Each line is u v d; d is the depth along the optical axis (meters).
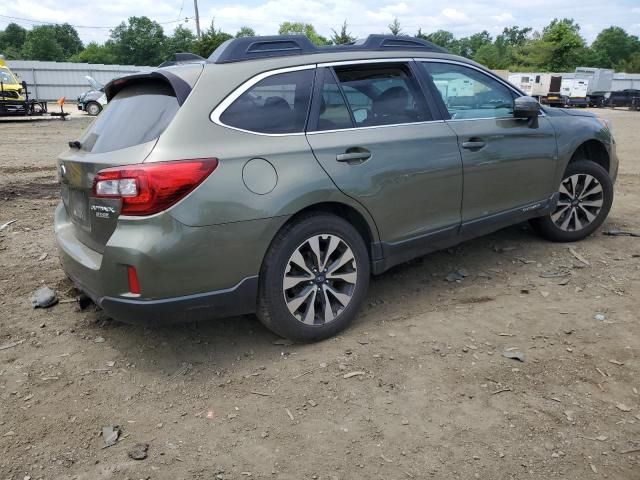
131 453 2.65
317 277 3.51
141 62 93.56
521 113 4.47
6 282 4.70
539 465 2.53
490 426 2.78
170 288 3.03
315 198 3.37
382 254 3.83
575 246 5.26
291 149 3.34
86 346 3.66
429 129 4.00
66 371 3.37
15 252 5.46
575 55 79.88
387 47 4.07
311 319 3.52
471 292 4.33
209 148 3.09
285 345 3.60
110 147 3.27
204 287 3.12
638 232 5.66
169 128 3.08
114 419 2.92
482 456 2.58
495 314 3.95
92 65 44.25
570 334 3.64
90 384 3.23
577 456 2.58
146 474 2.53
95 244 3.28
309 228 3.40
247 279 3.24
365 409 2.93
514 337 3.62
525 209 4.75
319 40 65.56
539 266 4.79
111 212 3.04
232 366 3.38
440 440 2.69
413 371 3.25
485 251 5.20
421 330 3.74
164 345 3.65
